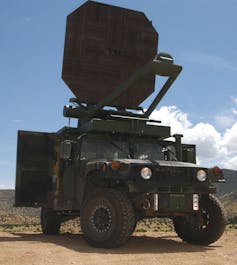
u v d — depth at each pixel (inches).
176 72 339.0
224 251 278.4
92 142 330.6
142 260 227.0
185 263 222.7
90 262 216.4
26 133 362.9
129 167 271.7
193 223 297.3
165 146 357.4
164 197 278.4
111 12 393.4
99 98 380.8
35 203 363.6
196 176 292.2
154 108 374.0
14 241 311.3
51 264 207.5
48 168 367.9
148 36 407.8
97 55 383.2
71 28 374.3
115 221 263.9
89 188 314.8
